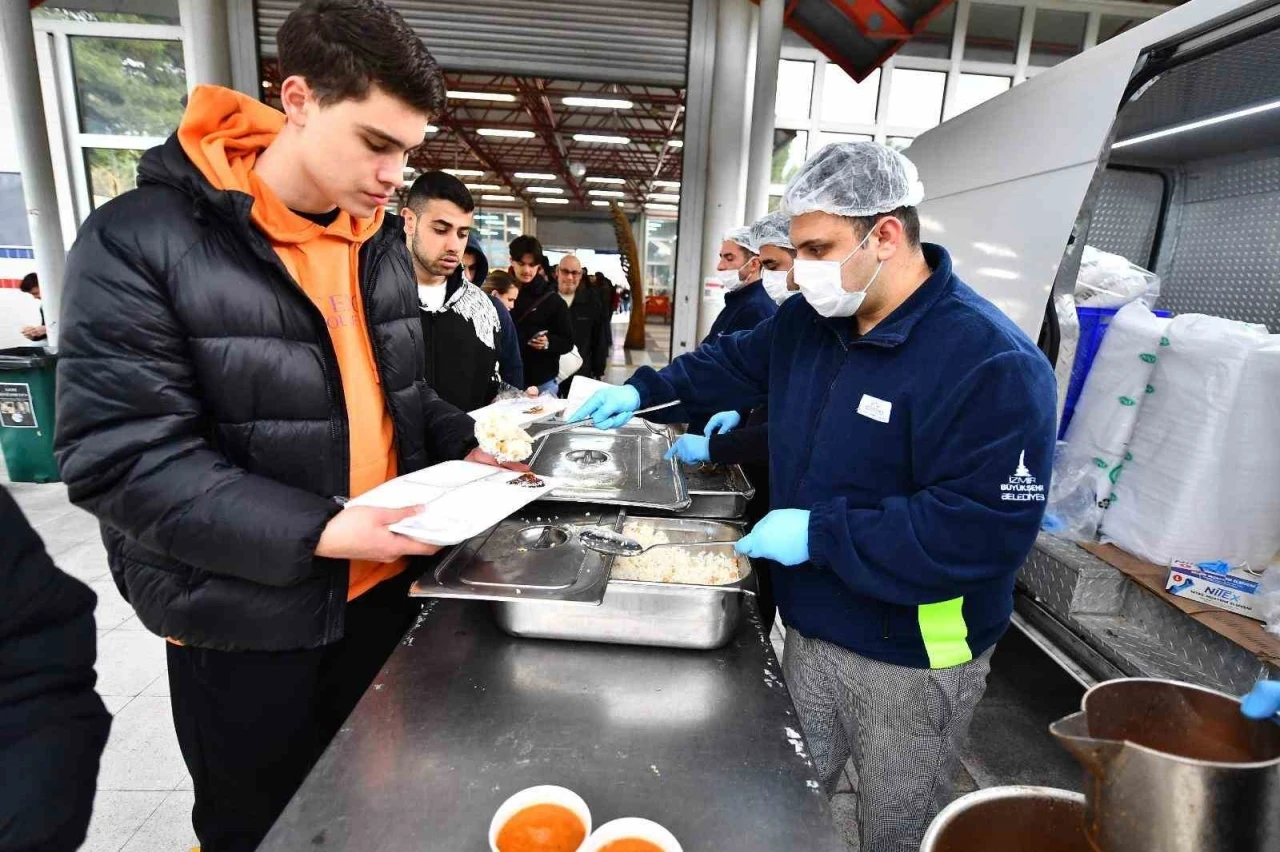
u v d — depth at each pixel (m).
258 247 0.98
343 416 1.12
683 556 1.26
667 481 1.57
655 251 24.28
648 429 2.04
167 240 0.92
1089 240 2.73
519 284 4.39
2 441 4.02
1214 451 1.58
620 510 1.48
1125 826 0.54
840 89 4.95
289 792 1.21
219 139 1.00
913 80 4.93
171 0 4.53
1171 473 1.67
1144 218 2.77
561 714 0.97
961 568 1.00
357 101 0.90
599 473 1.62
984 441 1.00
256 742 1.15
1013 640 2.62
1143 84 1.65
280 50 0.93
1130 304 1.91
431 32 4.64
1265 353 1.50
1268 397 1.50
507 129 12.42
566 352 4.29
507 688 1.02
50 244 4.24
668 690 1.03
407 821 0.78
